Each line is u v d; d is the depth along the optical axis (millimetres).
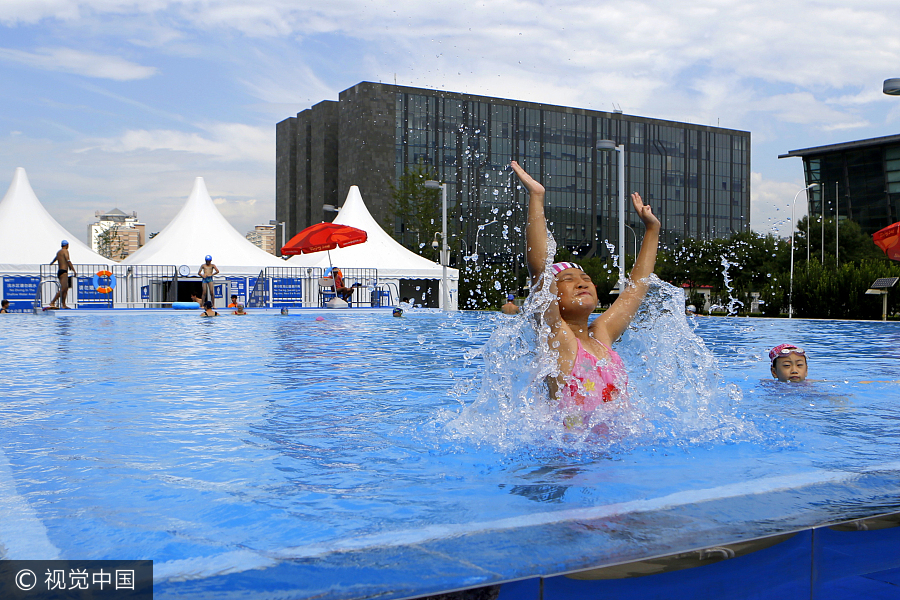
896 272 16281
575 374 2666
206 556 1229
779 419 2869
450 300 21828
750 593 1250
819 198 40844
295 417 2918
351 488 1766
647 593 1158
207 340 7680
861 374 4734
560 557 1167
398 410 3109
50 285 17000
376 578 1100
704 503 1473
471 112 59594
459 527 1334
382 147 57188
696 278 34250
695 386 3273
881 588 1378
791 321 14234
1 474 1925
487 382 2828
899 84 12430
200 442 2400
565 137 62750
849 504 1485
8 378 4285
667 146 67938
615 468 1988
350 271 19766
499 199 59094
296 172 74688
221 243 19062
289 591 1061
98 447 2311
